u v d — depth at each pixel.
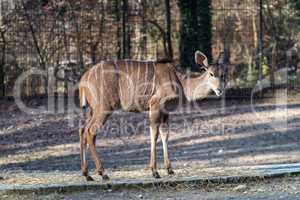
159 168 20.00
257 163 21.11
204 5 31.16
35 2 30.08
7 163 21.95
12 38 29.78
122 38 30.34
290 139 24.98
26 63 29.69
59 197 15.22
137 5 31.25
